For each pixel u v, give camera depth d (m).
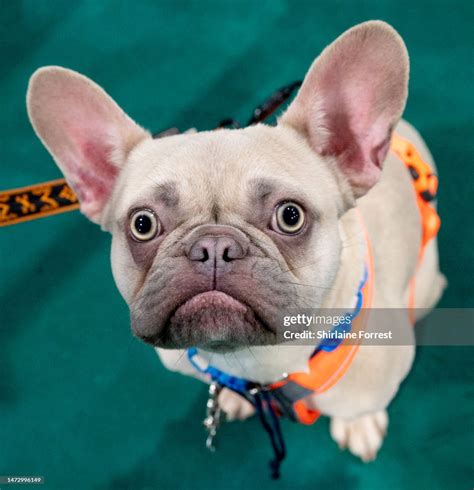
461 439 0.75
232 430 0.77
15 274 0.85
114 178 0.57
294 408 0.64
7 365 0.81
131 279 0.52
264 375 0.59
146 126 0.91
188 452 0.76
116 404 0.79
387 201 0.64
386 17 0.95
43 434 0.78
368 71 0.53
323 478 0.74
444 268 0.82
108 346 0.81
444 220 0.84
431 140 0.88
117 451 0.77
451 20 0.94
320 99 0.54
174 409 0.78
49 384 0.80
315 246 0.51
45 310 0.83
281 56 0.94
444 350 0.79
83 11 1.00
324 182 0.53
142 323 0.50
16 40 0.99
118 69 0.95
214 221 0.50
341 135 0.54
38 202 0.72
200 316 0.48
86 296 0.83
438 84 0.91
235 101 0.92
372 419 0.74
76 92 0.55
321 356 0.57
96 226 0.86
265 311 0.48
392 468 0.74
